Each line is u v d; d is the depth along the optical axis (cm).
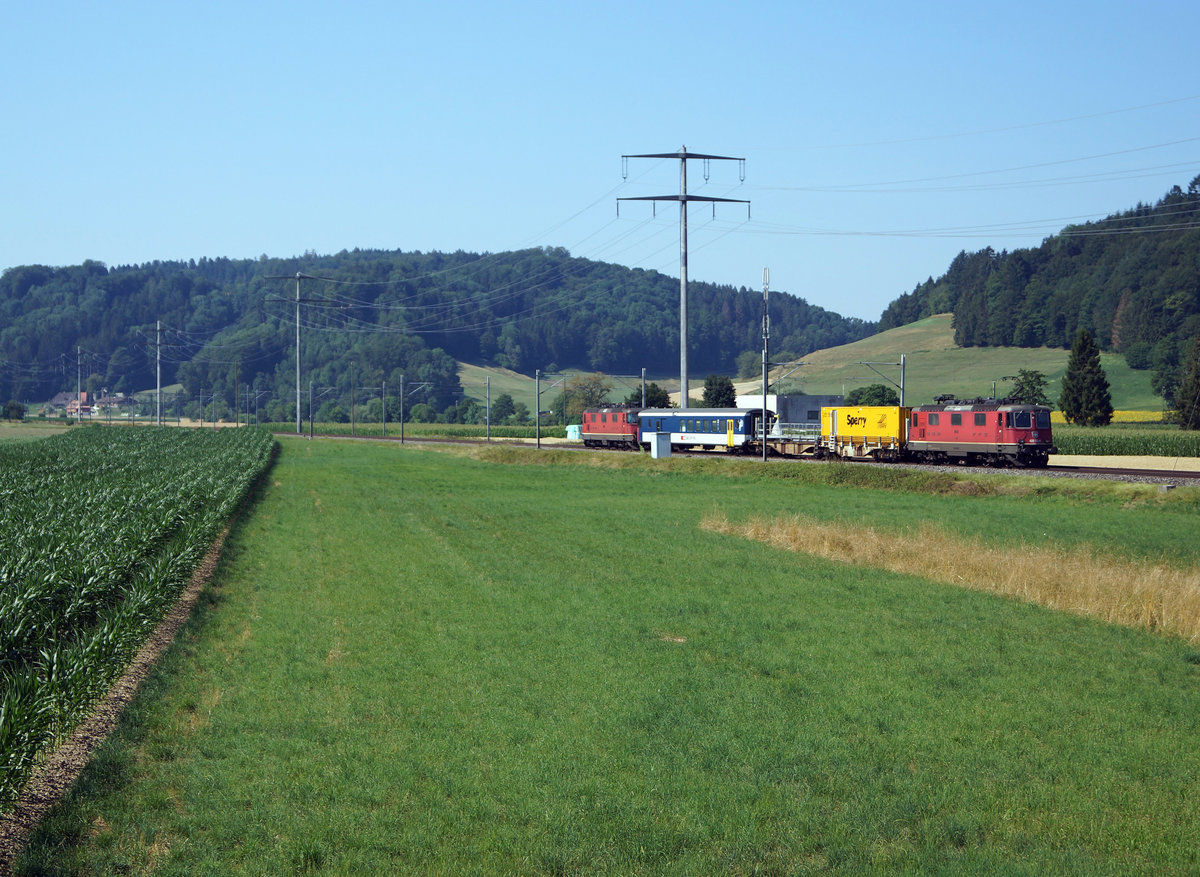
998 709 1795
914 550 3438
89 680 1580
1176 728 1708
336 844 1224
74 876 1124
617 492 6191
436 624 2425
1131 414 13538
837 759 1528
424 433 15362
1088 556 3256
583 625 2425
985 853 1218
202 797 1352
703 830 1267
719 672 2027
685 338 8544
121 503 3541
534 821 1295
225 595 2736
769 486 6456
